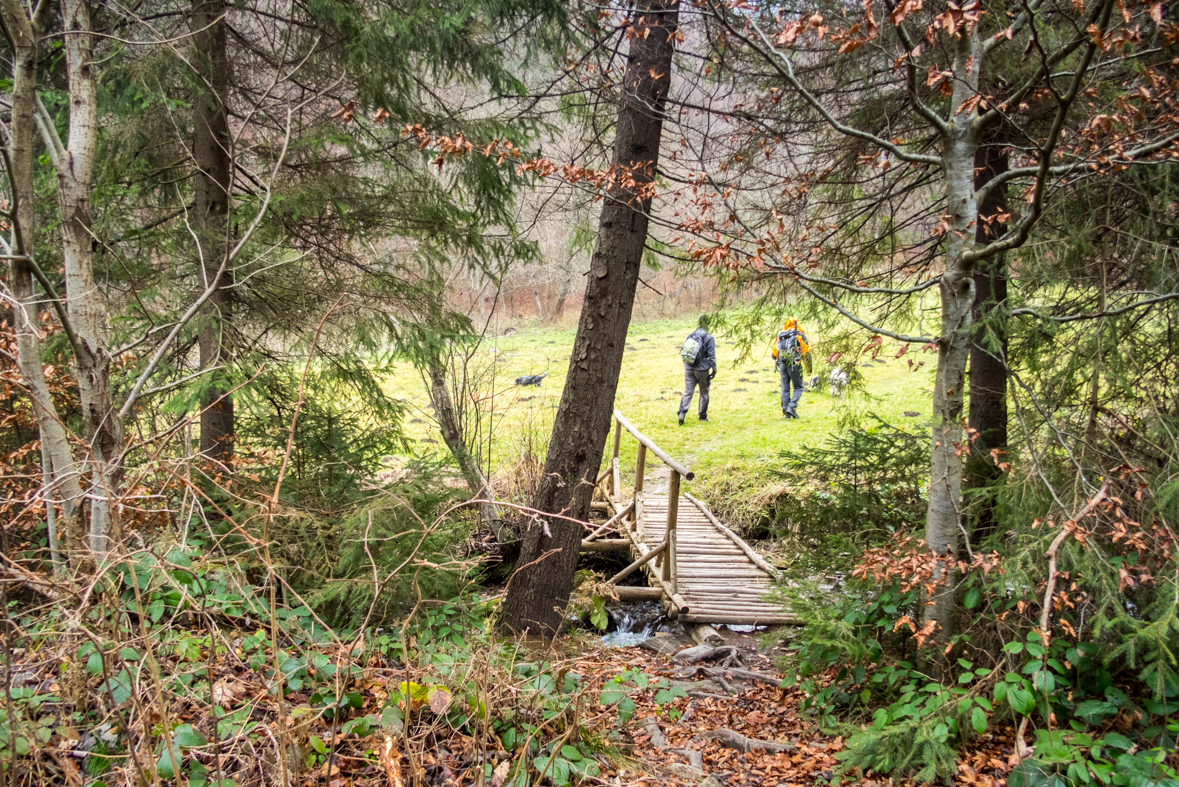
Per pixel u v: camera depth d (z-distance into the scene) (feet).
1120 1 7.71
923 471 15.34
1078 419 11.54
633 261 16.20
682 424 40.22
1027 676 10.24
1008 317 11.73
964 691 10.18
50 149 10.01
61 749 6.54
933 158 11.30
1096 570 9.71
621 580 23.63
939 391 11.64
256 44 17.53
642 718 13.07
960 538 11.92
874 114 16.24
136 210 16.11
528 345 71.41
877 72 14.97
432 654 10.53
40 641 7.99
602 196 14.73
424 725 8.88
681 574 21.36
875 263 19.26
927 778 9.30
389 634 11.66
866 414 17.33
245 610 10.21
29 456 13.17
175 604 9.27
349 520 13.19
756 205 17.15
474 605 13.64
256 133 16.94
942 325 11.50
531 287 87.56
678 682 15.01
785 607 14.01
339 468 15.90
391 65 16.17
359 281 17.60
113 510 7.37
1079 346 11.37
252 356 15.84
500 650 10.31
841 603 12.90
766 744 11.90
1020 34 12.52
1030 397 11.55
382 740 8.17
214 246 15.56
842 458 16.14
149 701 7.02
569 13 17.63
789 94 16.34
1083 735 8.68
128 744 6.12
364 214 17.33
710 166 16.80
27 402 12.55
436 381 23.66
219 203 16.84
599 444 16.66
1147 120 11.22
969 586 11.17
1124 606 9.92
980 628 11.14
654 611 20.17
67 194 10.17
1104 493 9.26
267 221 16.24
